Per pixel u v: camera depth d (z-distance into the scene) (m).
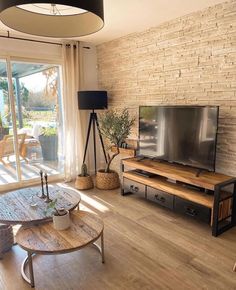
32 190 2.62
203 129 2.65
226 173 2.73
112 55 4.08
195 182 2.51
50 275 1.91
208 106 2.57
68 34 1.70
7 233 2.18
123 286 1.78
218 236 2.42
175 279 1.84
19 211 2.12
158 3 2.55
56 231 1.88
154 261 2.05
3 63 3.59
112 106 4.26
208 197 2.49
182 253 2.15
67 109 4.12
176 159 3.00
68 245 1.70
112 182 3.78
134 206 3.16
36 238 1.79
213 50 2.69
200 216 2.51
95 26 1.55
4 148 3.80
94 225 1.98
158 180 3.06
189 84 2.99
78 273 1.93
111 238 2.41
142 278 1.86
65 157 4.22
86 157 4.48
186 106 2.79
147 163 3.25
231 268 1.95
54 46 3.95
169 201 2.82
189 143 2.81
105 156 4.20
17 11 1.54
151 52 3.40
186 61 2.98
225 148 2.71
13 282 1.84
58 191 2.59
